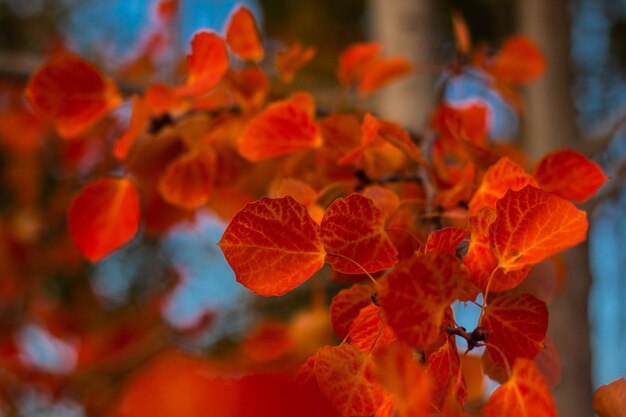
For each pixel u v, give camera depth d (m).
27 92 0.97
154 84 0.95
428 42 1.45
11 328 2.03
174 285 2.31
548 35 1.78
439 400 0.78
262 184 1.02
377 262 0.80
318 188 0.95
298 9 2.85
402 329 0.75
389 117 1.41
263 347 1.27
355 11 2.86
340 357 0.78
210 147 0.99
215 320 1.93
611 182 1.54
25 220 1.98
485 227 0.80
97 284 2.27
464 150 0.88
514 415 0.77
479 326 0.79
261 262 0.80
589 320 1.48
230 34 0.99
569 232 0.80
